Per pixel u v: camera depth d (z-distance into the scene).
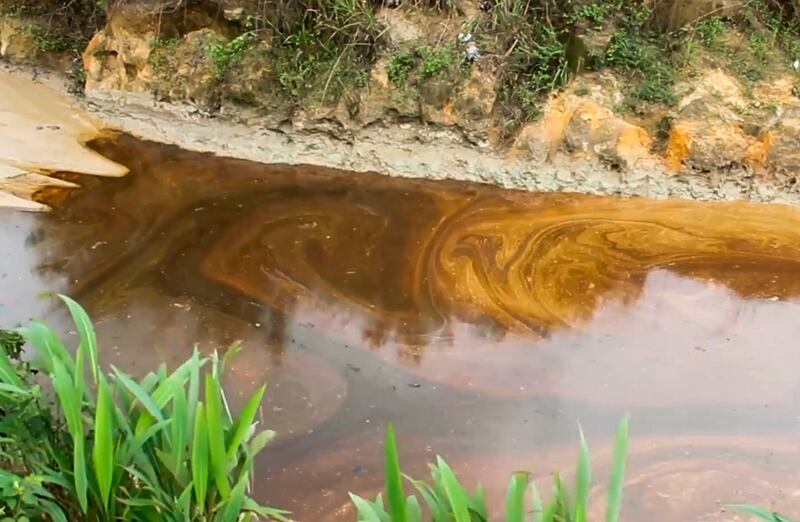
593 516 3.52
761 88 6.59
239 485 2.53
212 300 4.92
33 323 2.86
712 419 4.13
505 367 4.47
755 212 6.14
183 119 7.05
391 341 4.64
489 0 6.81
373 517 2.32
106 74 7.31
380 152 6.69
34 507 2.56
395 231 5.74
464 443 3.92
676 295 5.13
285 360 4.45
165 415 2.77
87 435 2.78
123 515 2.58
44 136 6.79
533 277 5.27
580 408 4.18
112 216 5.73
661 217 6.04
